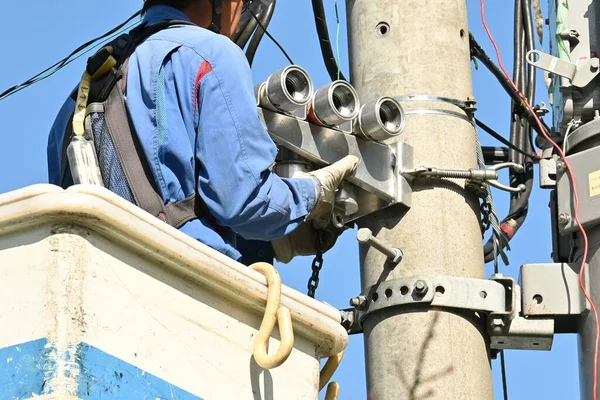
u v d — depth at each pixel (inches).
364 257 338.3
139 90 230.2
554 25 381.4
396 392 320.5
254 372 198.7
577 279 343.3
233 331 197.3
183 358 187.5
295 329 208.4
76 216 176.1
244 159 223.3
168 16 244.8
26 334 172.7
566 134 367.2
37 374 169.5
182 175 224.7
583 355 339.3
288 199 233.3
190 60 228.5
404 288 326.3
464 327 326.6
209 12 252.4
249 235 231.0
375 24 352.8
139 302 182.7
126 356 178.5
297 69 306.7
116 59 235.9
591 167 349.7
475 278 333.4
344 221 323.3
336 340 212.5
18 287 175.6
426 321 323.6
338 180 286.5
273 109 308.5
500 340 340.2
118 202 179.9
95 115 232.8
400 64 347.6
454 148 342.3
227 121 224.1
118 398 175.2
